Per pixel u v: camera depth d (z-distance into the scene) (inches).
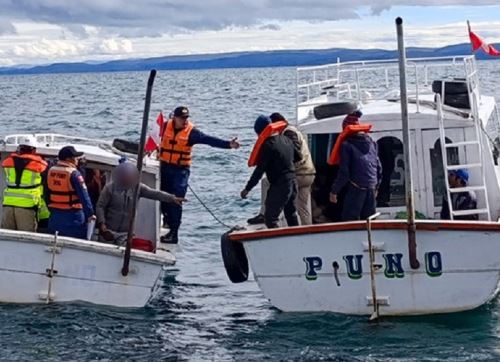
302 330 393.7
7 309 410.9
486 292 396.5
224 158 1036.5
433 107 465.7
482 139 435.5
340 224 394.6
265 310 443.8
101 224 446.9
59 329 389.7
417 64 446.3
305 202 437.1
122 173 439.5
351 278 400.2
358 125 415.2
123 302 425.7
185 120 484.1
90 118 1776.6
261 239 405.4
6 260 410.0
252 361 358.6
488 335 379.2
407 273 395.5
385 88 540.4
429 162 435.5
